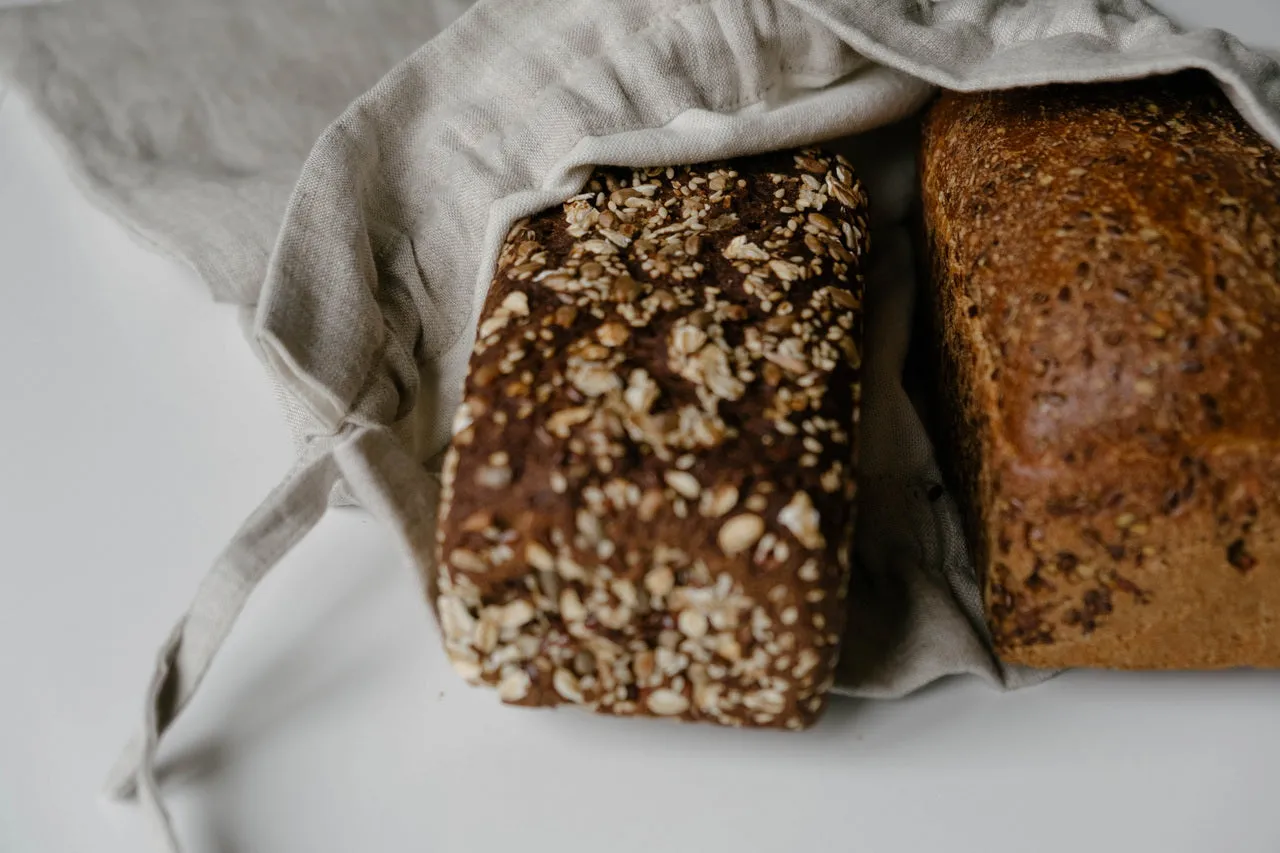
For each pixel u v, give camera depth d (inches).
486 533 15.5
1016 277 16.6
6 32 24.3
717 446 15.6
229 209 21.5
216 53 24.3
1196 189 16.5
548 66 19.5
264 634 17.8
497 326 16.7
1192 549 15.6
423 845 16.1
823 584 15.5
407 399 19.2
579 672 16.0
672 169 19.0
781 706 16.0
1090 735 16.8
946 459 18.5
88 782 16.7
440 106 19.7
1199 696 17.1
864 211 19.0
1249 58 17.8
